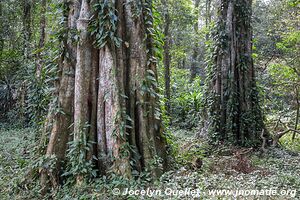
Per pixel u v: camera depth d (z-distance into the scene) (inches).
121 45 253.9
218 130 453.1
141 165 246.4
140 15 262.2
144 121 253.0
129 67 257.6
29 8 658.8
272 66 553.3
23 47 659.4
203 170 289.6
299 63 534.9
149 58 267.0
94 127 242.2
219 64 462.0
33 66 537.3
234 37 458.3
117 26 251.6
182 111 692.1
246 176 267.6
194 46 965.8
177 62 1042.1
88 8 249.3
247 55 460.4
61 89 251.0
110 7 243.8
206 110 481.4
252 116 446.9
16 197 219.8
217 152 402.0
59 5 260.5
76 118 238.1
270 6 794.2
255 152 411.5
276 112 585.6
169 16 668.7
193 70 1020.5
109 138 235.8
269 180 250.1
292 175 273.1
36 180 236.5
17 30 685.3
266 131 456.4
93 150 238.4
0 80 682.2
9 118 633.6
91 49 248.8
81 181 225.0
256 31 747.4
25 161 273.9
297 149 459.8
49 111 252.8
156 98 270.4
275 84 573.9
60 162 238.8
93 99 245.3
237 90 455.2
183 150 391.5
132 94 254.4
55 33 257.8
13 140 436.8
